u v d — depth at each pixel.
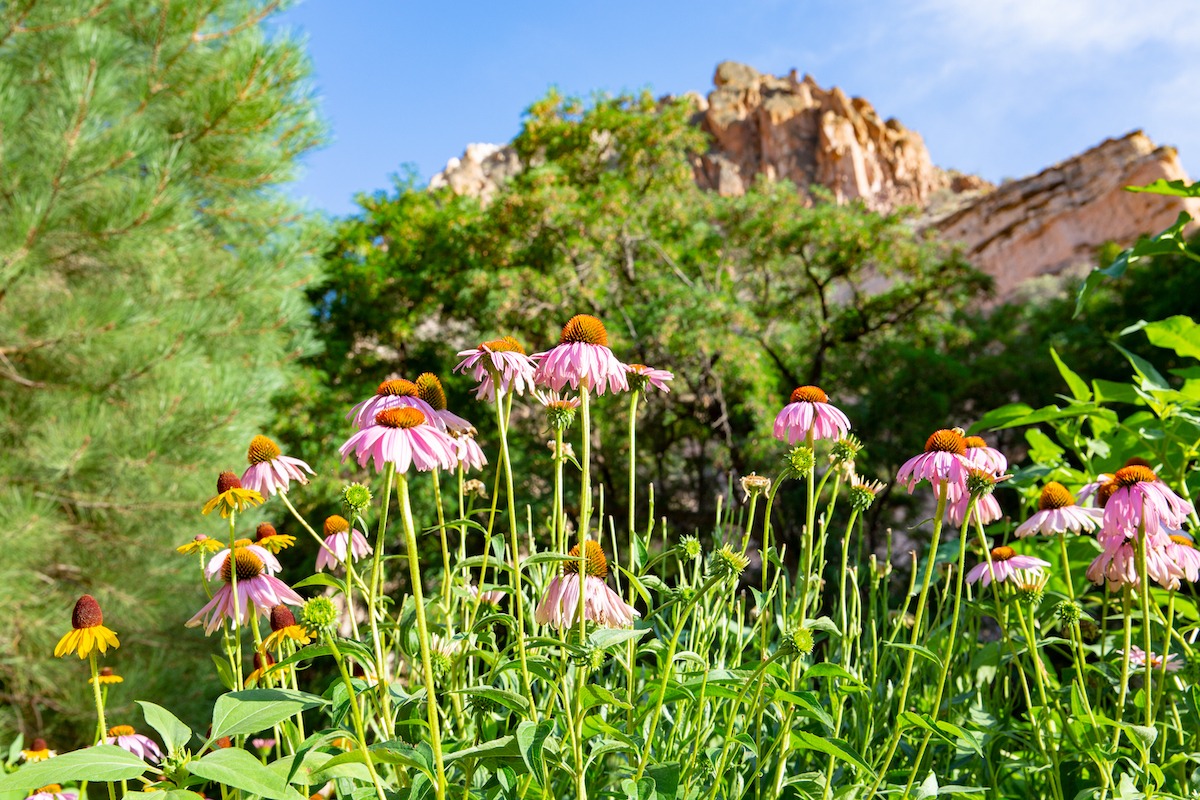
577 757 1.45
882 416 14.95
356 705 1.38
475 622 1.75
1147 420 2.88
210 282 9.02
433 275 16.36
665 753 1.74
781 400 13.38
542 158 19.23
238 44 8.77
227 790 1.60
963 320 18.77
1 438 8.16
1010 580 2.23
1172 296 15.84
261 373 8.88
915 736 2.02
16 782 1.24
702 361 13.48
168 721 1.45
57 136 7.01
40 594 7.86
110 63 7.59
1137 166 40.06
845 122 64.25
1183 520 1.94
